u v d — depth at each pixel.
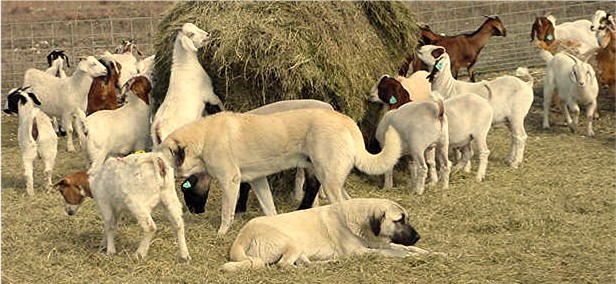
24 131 11.48
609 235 9.38
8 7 33.94
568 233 9.47
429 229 9.73
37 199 11.30
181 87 11.43
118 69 14.41
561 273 8.18
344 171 9.69
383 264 8.35
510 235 9.45
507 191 11.17
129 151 12.05
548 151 13.52
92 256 8.91
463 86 13.05
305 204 10.39
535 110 16.48
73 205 9.92
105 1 31.66
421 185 11.22
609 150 13.54
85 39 24.73
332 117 9.79
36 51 23.72
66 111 14.76
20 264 8.78
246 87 11.44
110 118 11.78
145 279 8.23
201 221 10.32
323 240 8.65
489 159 13.14
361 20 12.27
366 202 8.71
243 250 8.50
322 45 11.31
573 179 11.80
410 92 12.61
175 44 11.61
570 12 24.92
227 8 11.79
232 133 9.86
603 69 16.16
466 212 10.32
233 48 11.19
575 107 14.67
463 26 24.08
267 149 9.84
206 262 8.68
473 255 8.68
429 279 8.06
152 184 8.53
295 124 9.82
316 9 11.59
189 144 9.86
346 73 11.41
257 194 10.22
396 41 12.90
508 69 20.06
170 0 30.33
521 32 22.61
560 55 14.99
